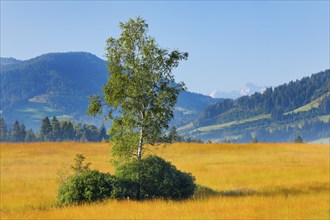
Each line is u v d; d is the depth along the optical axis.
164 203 24.77
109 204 24.41
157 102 30.83
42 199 29.88
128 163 29.20
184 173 29.44
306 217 20.53
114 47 31.48
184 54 31.77
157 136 31.61
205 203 24.91
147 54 30.95
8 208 26.81
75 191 26.70
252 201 25.78
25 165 54.47
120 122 31.20
